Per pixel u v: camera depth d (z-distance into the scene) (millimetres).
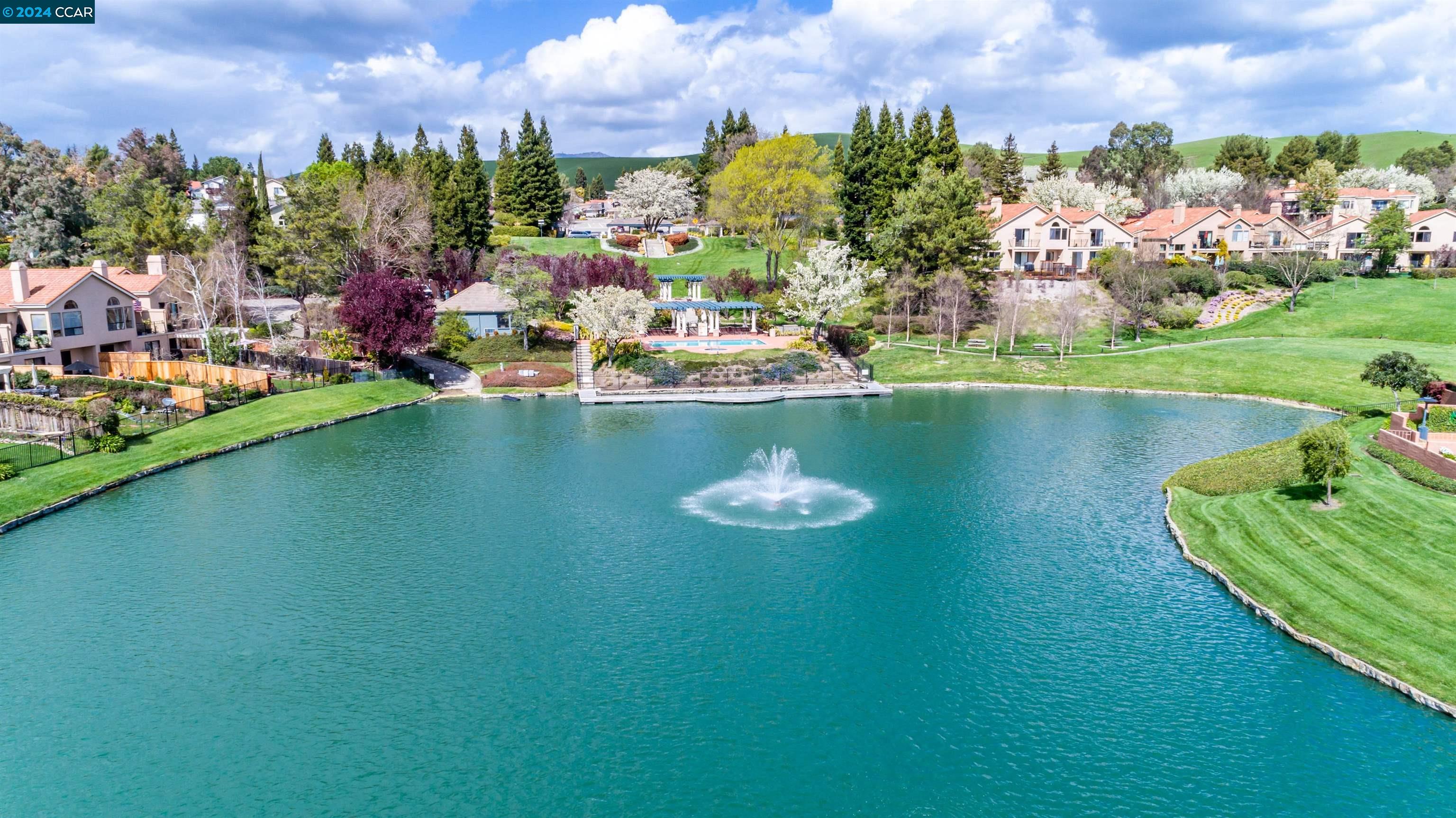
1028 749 25906
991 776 24688
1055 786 24219
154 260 89750
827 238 130750
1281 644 31719
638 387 81875
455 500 48938
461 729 26984
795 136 117875
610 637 32688
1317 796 23656
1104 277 106625
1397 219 111000
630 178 199375
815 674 30047
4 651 31609
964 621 33750
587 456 58625
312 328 96062
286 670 30344
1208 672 29891
